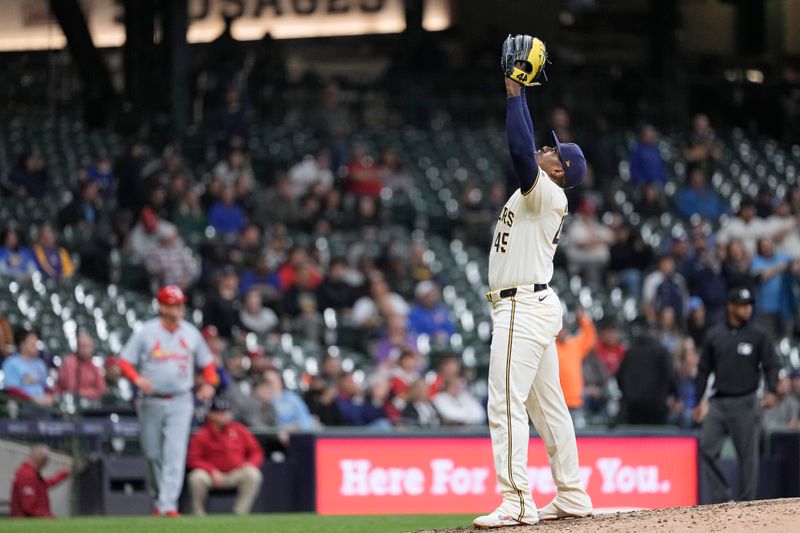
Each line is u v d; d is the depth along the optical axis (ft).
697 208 234.99
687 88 301.63
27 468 117.39
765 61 323.16
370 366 170.30
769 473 138.51
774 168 275.59
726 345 117.80
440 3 293.84
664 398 143.74
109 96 240.12
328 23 282.15
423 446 127.65
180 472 116.78
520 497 71.51
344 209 216.33
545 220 72.33
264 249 189.26
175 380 116.37
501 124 282.56
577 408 148.25
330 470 125.08
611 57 319.06
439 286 191.93
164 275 179.01
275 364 156.46
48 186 205.46
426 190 243.19
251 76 259.39
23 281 161.58
